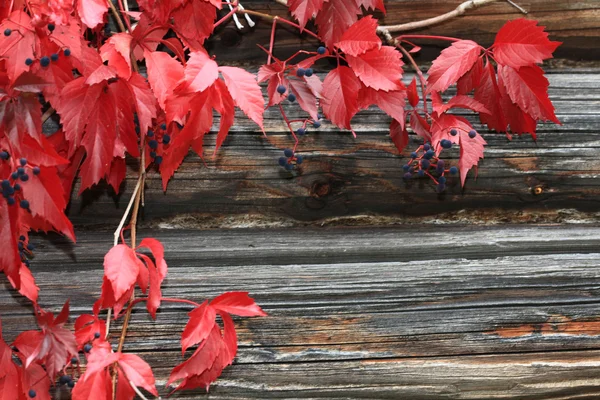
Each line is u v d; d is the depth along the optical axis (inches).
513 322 81.0
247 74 76.7
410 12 81.0
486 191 81.2
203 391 80.0
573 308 81.2
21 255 78.5
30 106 76.6
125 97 77.4
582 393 81.2
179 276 80.2
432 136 79.0
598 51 81.7
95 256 80.0
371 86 77.8
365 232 81.0
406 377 80.7
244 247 80.5
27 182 76.7
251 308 78.1
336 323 80.5
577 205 81.7
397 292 80.7
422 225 81.3
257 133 80.5
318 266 80.7
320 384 80.4
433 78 78.6
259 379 80.2
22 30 76.2
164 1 77.5
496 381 80.9
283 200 80.7
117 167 79.1
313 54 80.7
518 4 81.2
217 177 80.4
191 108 76.6
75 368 79.4
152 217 80.4
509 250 81.3
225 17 78.9
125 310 79.7
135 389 77.3
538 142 81.4
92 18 76.4
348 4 78.4
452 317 80.8
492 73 79.4
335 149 80.7
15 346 78.0
